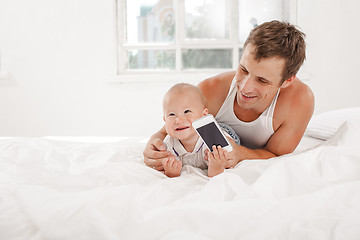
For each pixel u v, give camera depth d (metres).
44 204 0.64
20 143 1.35
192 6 2.91
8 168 1.02
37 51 2.72
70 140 1.67
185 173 1.08
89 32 2.72
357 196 0.72
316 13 2.77
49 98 2.77
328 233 0.60
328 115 1.78
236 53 2.96
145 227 0.59
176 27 2.89
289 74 1.07
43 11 2.68
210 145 1.00
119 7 2.82
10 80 2.73
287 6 2.91
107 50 2.75
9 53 2.70
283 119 1.22
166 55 2.99
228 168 1.08
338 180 0.83
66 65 2.74
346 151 0.90
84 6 2.70
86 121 2.81
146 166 1.06
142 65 2.99
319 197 0.72
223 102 1.32
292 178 0.81
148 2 2.91
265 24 1.06
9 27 2.68
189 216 0.62
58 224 0.57
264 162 1.01
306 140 1.67
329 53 2.81
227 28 2.95
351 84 2.85
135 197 0.71
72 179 0.91
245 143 1.40
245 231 0.60
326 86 2.85
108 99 2.80
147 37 2.96
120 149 1.34
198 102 1.13
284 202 0.68
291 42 1.02
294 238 0.59
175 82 2.79
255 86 1.06
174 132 1.10
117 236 0.55
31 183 0.87
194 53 2.99
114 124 2.83
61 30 2.71
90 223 0.57
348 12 2.78
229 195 0.75
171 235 0.55
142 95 2.80
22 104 2.76
